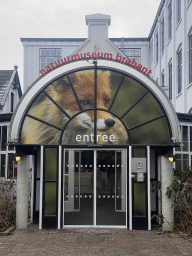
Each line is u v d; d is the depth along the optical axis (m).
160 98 9.10
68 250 7.13
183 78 18.38
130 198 9.05
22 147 9.11
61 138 9.20
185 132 12.26
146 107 9.23
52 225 9.05
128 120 9.24
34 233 8.59
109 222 9.29
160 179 10.19
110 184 9.45
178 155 12.11
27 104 9.09
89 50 12.48
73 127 9.26
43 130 9.20
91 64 9.25
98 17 12.55
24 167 9.19
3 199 9.66
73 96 9.30
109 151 9.45
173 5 21.36
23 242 7.73
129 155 9.12
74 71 9.27
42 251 7.04
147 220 9.02
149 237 8.27
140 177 9.07
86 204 9.48
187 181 9.24
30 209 10.72
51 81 9.21
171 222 8.93
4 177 12.21
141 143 9.16
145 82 9.16
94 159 9.48
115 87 9.30
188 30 18.02
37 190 10.37
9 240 7.89
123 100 9.27
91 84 9.33
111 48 12.47
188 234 8.37
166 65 23.67
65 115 9.27
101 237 8.23
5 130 12.91
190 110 17.56
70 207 9.52
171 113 9.05
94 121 9.24
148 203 9.03
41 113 9.22
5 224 9.12
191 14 17.42
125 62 9.27
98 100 9.29
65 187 9.53
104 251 7.07
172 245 7.55
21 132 9.10
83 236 8.31
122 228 9.20
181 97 19.05
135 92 9.27
